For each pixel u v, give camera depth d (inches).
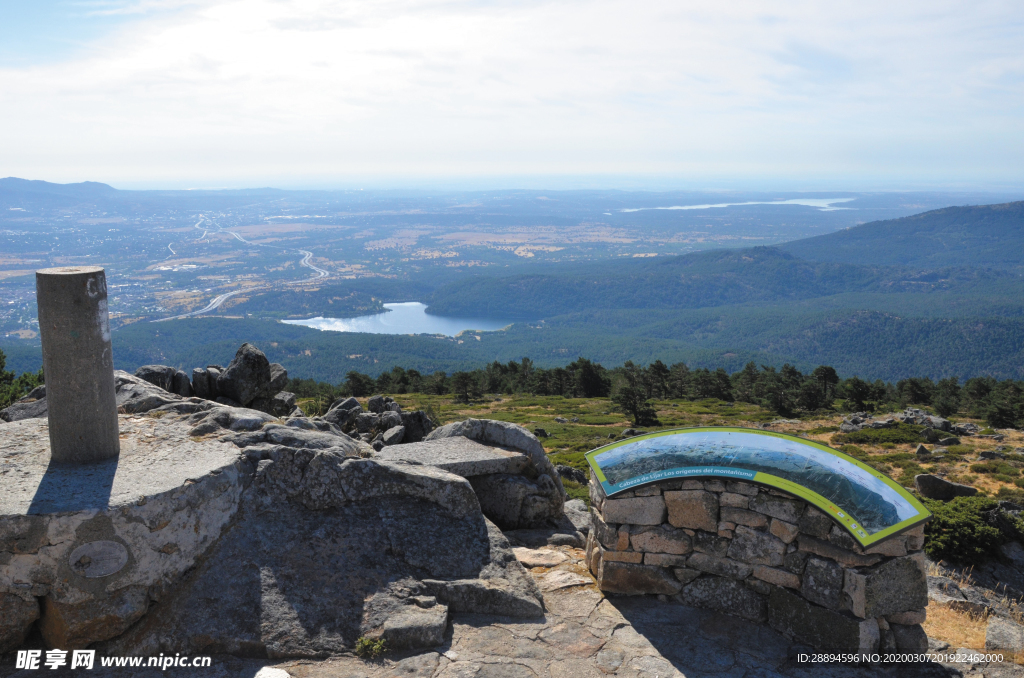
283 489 261.7
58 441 248.4
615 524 275.1
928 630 277.9
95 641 213.8
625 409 3314.5
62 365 240.8
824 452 263.4
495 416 3351.4
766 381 4421.8
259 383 551.2
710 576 264.4
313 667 211.5
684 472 264.1
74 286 237.0
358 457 297.0
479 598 249.4
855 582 230.1
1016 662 237.3
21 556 207.3
